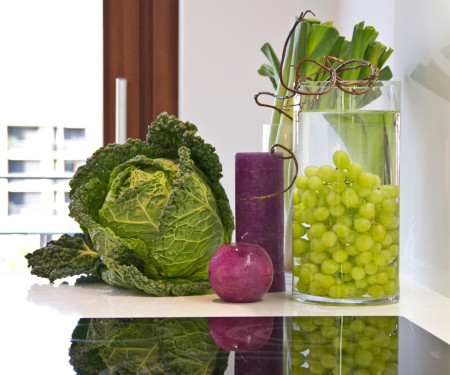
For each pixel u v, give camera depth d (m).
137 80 1.91
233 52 1.77
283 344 0.72
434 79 1.04
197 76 1.77
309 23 1.15
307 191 0.92
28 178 1.94
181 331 0.79
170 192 1.06
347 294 0.93
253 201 1.06
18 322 0.84
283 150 1.09
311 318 0.85
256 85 1.77
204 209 1.04
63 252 1.17
